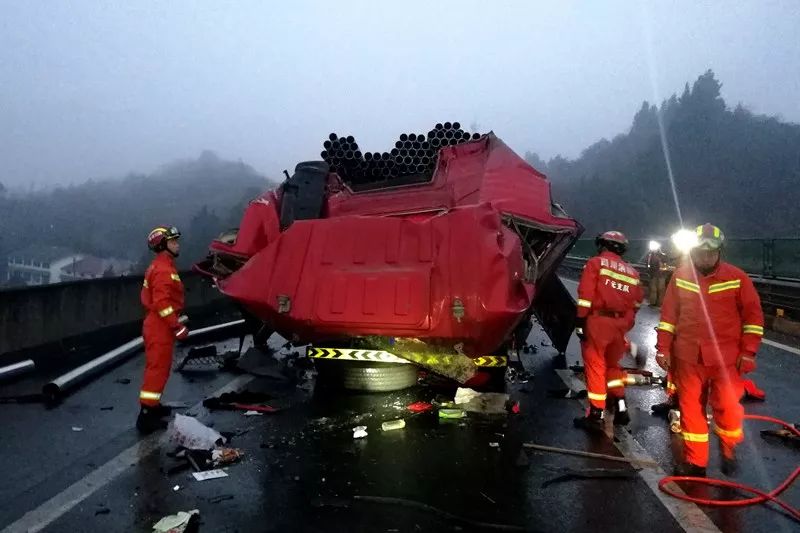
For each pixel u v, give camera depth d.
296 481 3.96
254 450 4.57
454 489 3.87
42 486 3.86
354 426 5.18
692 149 165.38
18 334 7.82
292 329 5.44
